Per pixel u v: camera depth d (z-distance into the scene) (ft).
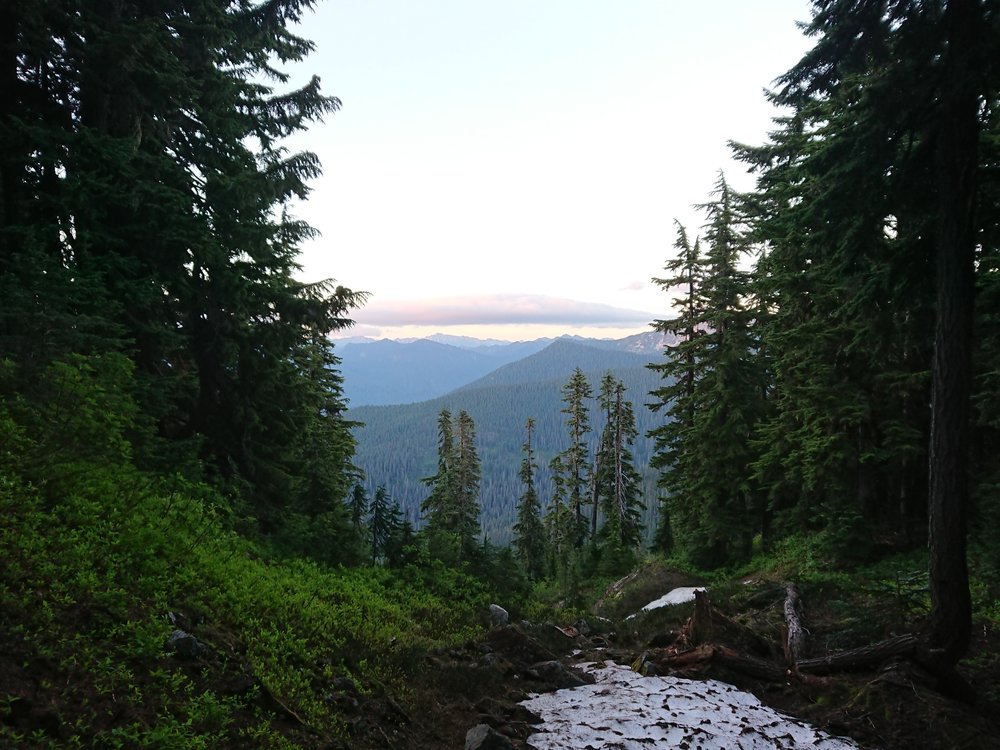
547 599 89.45
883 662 30.48
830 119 50.72
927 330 39.75
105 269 37.83
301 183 51.78
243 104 52.90
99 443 26.55
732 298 86.94
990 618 37.55
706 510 84.89
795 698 29.63
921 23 27.58
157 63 41.93
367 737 20.29
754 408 83.41
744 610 46.24
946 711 26.58
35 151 37.81
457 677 27.81
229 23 47.83
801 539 67.41
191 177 44.83
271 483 49.37
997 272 37.96
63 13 37.70
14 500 20.56
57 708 13.85
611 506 171.22
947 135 28.99
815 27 30.91
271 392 51.06
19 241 35.81
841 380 59.52
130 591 19.89
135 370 39.99
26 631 15.51
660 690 28.81
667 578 74.79
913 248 32.58
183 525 28.60
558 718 25.39
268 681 19.90
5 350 26.86
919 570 46.75
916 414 59.21
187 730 15.53
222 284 44.75
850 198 31.17
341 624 28.84
